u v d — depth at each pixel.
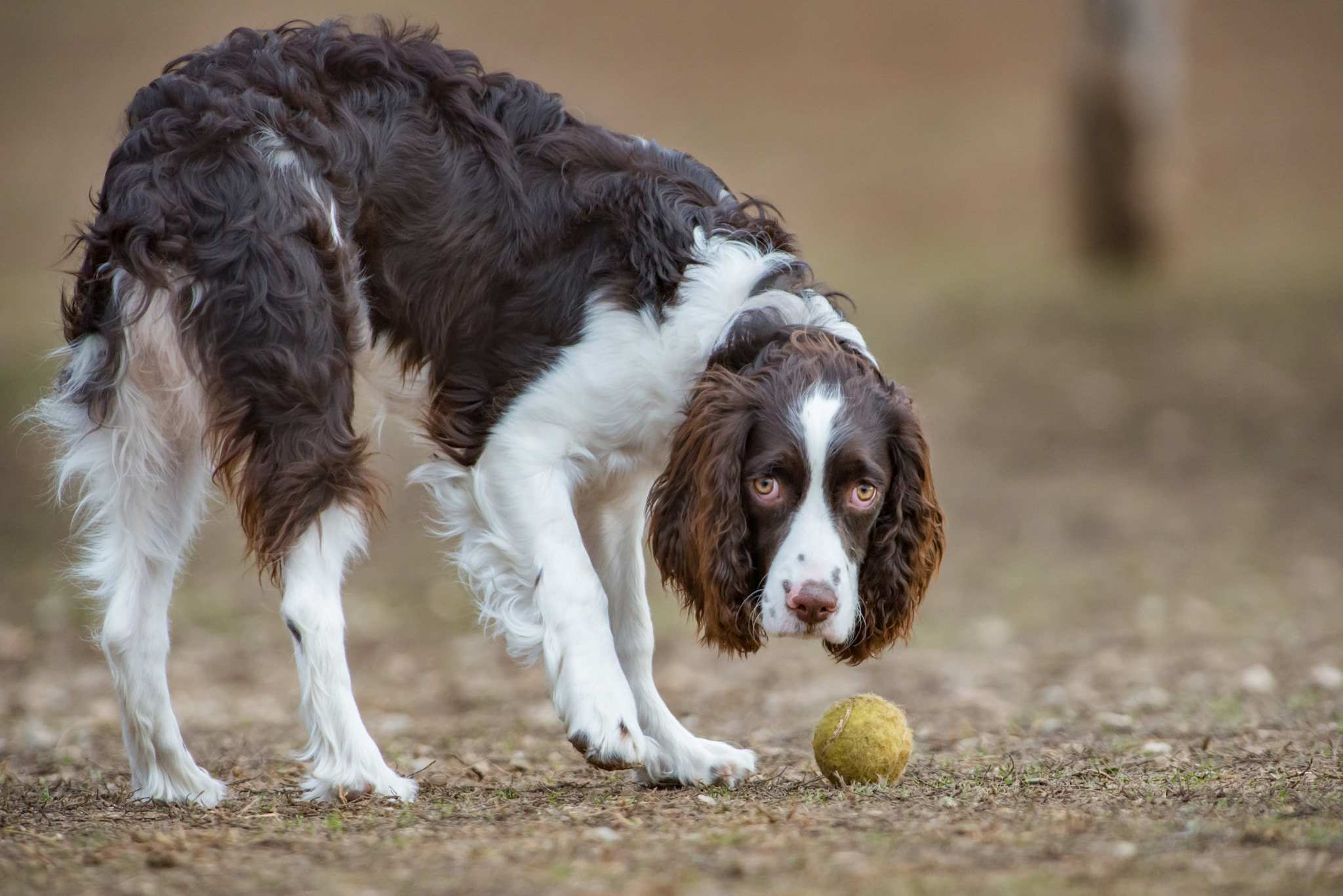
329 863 5.36
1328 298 25.81
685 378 7.09
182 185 6.73
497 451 7.10
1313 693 9.90
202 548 17.28
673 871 5.11
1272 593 14.60
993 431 21.61
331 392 6.77
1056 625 13.92
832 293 7.54
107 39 47.19
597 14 49.53
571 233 7.20
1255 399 22.03
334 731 6.71
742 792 6.98
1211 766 7.21
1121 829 5.66
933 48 46.16
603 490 7.53
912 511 7.05
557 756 8.47
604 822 6.09
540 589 6.95
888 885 4.88
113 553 6.99
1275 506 18.25
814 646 13.41
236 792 7.24
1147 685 10.80
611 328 7.05
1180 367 23.44
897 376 23.61
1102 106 28.38
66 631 13.94
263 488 6.69
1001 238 31.91
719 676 12.12
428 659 13.25
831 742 6.92
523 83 7.65
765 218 7.68
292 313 6.68
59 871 5.29
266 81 7.06
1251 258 29.27
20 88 43.31
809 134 40.00
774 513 6.67
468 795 6.94
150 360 6.89
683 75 44.75
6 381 20.97
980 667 12.21
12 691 11.69
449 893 4.88
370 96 7.26
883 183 36.16
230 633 14.13
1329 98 40.09
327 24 7.58
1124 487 19.34
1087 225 29.08
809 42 47.12
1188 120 39.50
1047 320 25.88
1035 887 4.81
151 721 6.93
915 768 7.55
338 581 6.80
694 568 6.92
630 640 7.60
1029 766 7.48
